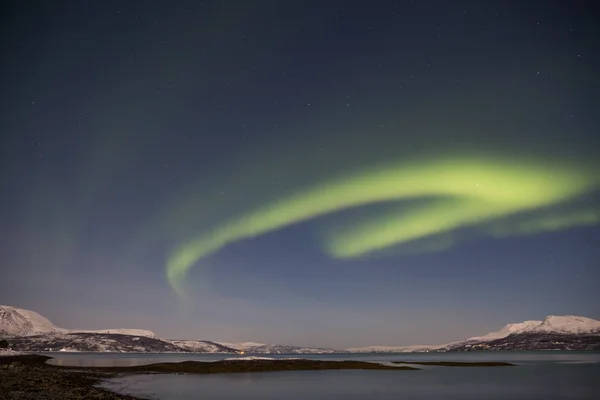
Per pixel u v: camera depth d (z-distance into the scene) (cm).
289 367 9388
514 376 7238
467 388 5288
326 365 10025
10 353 11056
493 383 5956
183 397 4122
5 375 4738
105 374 6669
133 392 4319
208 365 9300
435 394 4684
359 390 5116
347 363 10775
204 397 4209
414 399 4269
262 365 9519
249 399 4175
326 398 4322
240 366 9125
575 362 12975
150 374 7169
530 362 13188
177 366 9019
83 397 3422
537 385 5600
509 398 4266
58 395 3409
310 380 6494
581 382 5988
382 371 8812
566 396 4406
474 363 12231
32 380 4475
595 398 4231
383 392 4906
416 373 8188
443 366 10975
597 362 12850
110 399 3462
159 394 4284
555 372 8175
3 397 3078
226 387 5294
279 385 5656
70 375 5922
